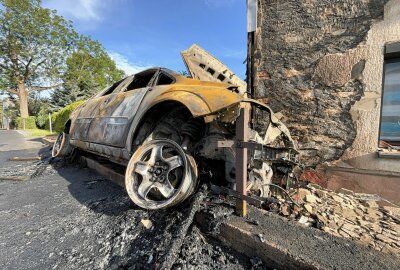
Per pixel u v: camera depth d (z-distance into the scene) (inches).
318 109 156.8
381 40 139.7
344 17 149.4
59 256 84.2
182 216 91.8
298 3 160.6
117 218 105.2
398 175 137.2
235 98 95.2
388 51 137.7
